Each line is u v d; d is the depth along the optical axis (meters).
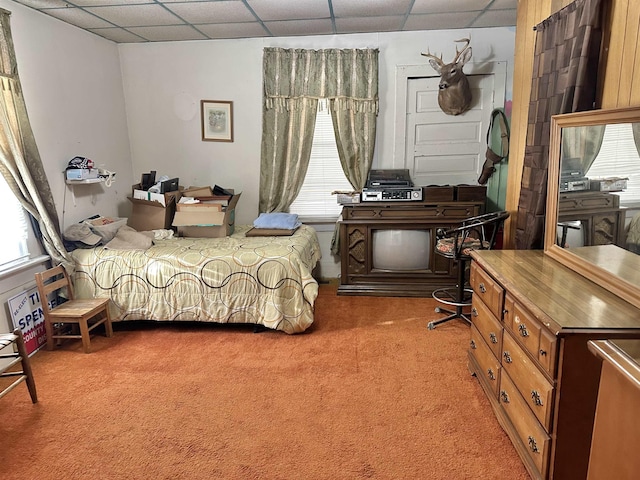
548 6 2.58
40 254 3.19
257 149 4.44
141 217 4.00
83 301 3.18
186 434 2.14
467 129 4.21
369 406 2.33
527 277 2.00
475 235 3.71
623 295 1.70
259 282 3.17
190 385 2.58
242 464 1.93
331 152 4.39
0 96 2.74
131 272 3.23
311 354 2.94
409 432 2.12
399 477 1.84
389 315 3.56
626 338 1.45
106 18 3.46
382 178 4.11
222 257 3.21
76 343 3.17
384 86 4.20
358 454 1.98
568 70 2.19
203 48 4.27
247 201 4.56
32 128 3.17
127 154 4.47
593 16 2.00
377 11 3.44
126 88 4.41
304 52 4.14
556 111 2.34
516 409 1.89
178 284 3.21
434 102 4.19
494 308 2.14
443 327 3.31
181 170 4.55
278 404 2.37
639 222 1.62
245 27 3.82
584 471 1.59
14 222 2.97
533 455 1.71
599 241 1.89
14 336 2.32
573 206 2.10
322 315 3.60
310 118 4.26
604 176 1.83
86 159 3.53
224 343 3.14
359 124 4.21
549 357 1.55
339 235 4.37
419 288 3.98
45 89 3.30
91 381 2.64
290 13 3.45
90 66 3.86
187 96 4.38
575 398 1.53
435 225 3.85
